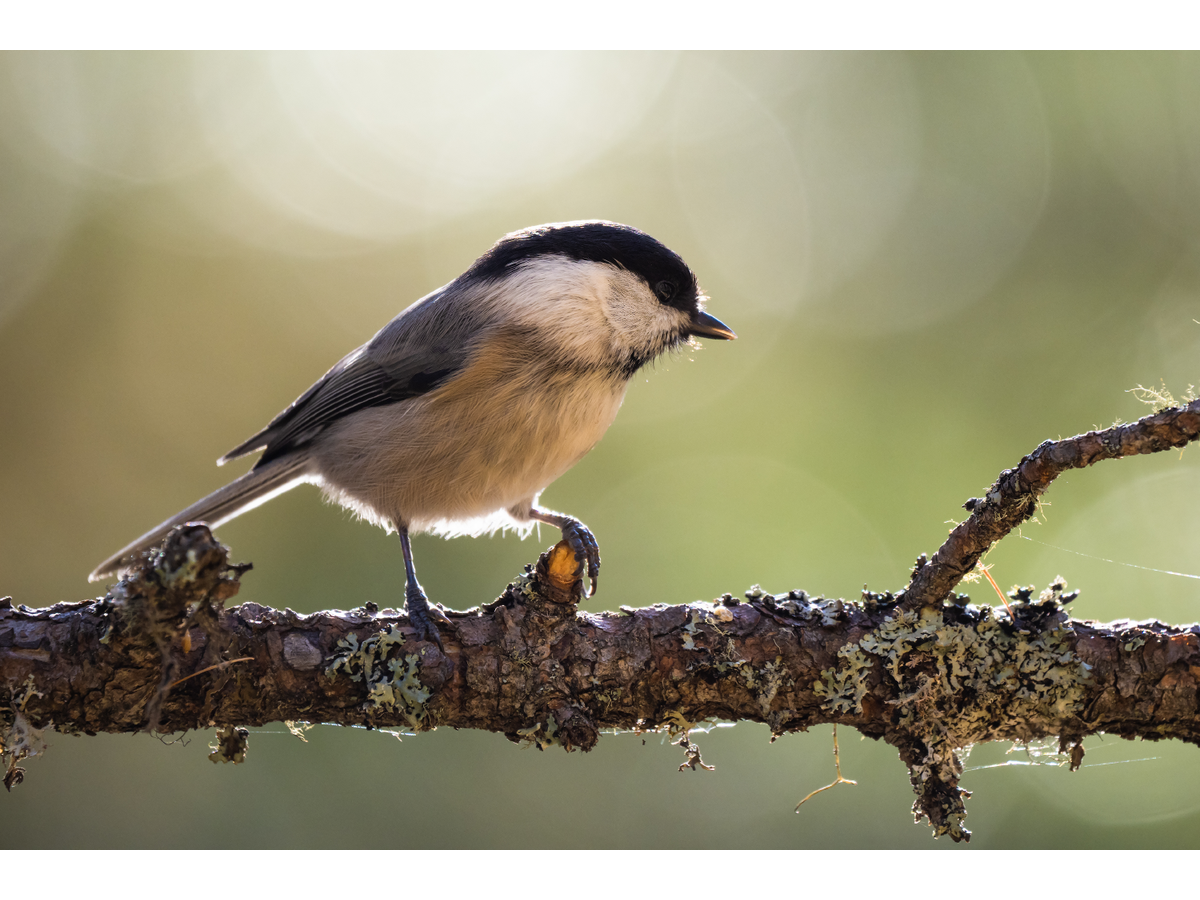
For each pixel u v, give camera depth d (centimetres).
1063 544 1022
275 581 1116
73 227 1386
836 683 520
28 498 1280
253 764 998
